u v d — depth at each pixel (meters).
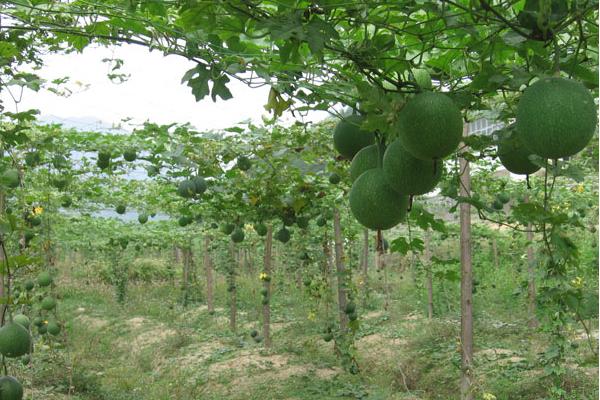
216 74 3.68
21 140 5.12
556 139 2.21
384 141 2.94
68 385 10.98
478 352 11.76
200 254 28.45
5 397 3.45
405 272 21.02
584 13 2.53
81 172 9.94
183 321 18.70
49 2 3.89
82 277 28.72
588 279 8.06
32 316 11.17
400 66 3.09
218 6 3.08
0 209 5.66
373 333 14.29
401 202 2.71
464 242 7.45
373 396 10.25
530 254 11.73
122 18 3.70
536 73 2.65
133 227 19.48
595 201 12.29
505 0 2.93
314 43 2.80
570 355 10.13
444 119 2.39
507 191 11.57
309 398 10.57
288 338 15.17
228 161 8.37
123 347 15.78
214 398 11.05
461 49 3.37
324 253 13.18
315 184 9.52
